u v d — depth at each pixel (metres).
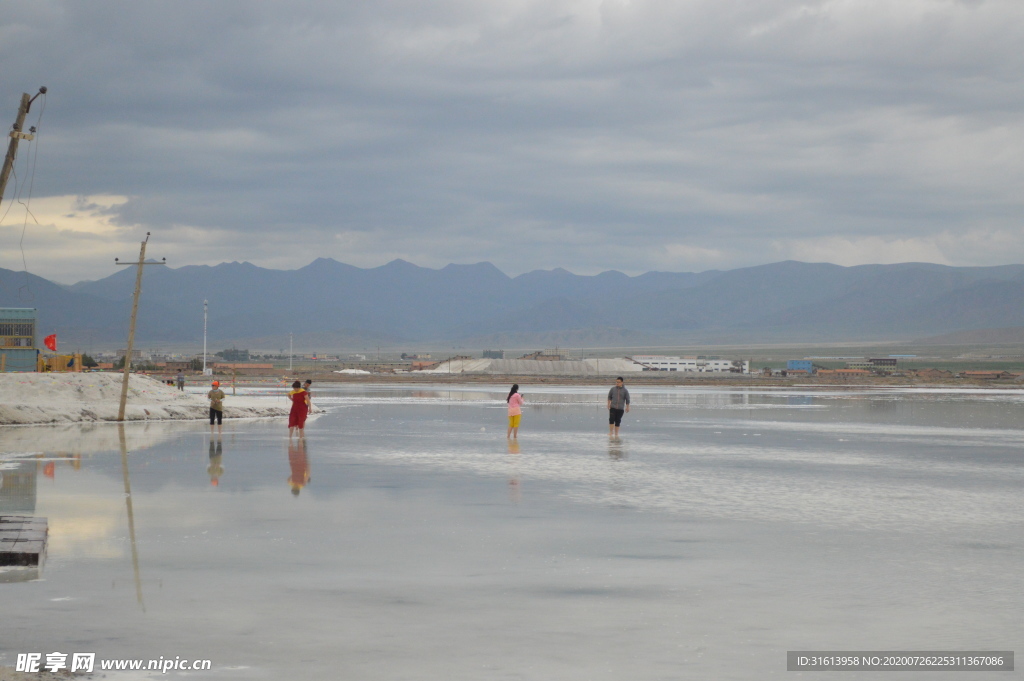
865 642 8.93
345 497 18.11
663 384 133.00
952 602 10.38
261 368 197.62
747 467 24.17
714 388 115.06
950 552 13.11
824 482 21.08
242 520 15.34
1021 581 11.35
